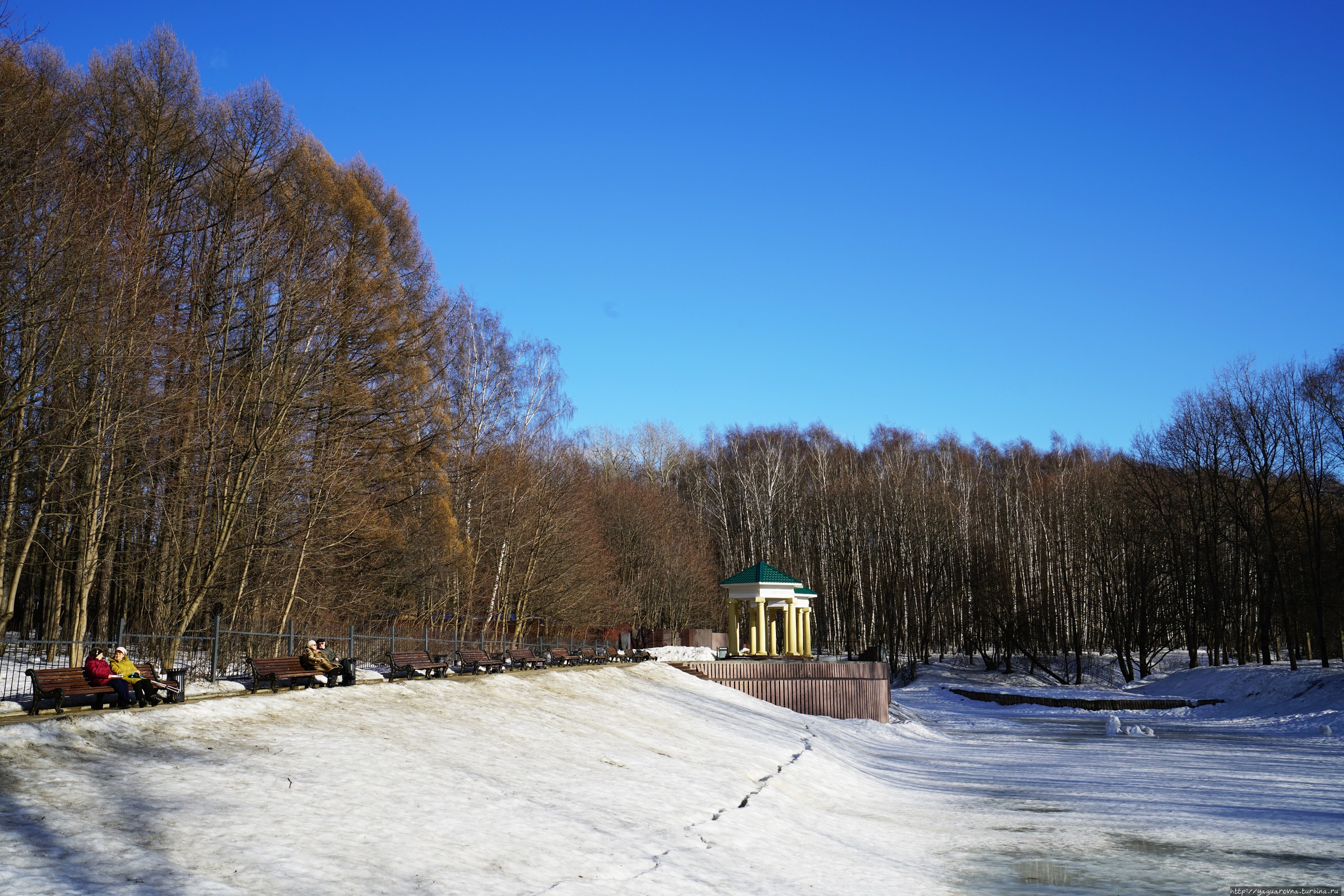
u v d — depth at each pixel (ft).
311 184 111.86
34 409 81.97
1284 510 194.90
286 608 99.14
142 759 38.65
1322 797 69.56
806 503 273.13
